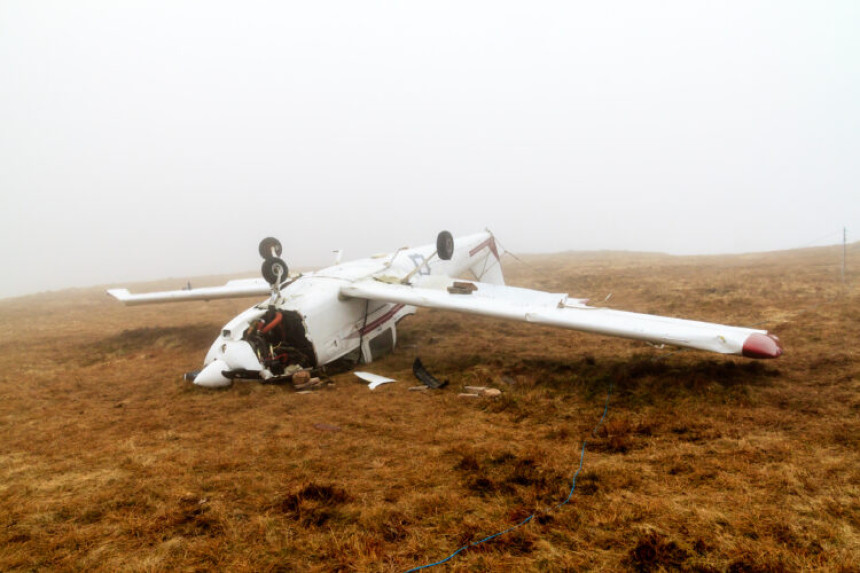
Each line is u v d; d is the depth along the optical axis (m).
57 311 20.80
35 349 12.86
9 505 4.62
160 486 4.96
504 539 3.76
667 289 16.30
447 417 6.89
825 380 7.16
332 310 9.50
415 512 4.25
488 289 10.88
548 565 3.43
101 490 4.92
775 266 19.66
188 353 11.86
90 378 9.88
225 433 6.55
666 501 4.22
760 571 3.24
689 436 5.74
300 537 3.94
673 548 3.54
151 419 7.25
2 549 3.88
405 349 11.45
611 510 4.11
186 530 4.11
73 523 4.29
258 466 5.43
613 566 3.38
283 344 9.33
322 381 8.86
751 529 3.73
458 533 3.88
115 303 22.39
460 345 11.48
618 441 5.70
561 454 5.41
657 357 9.27
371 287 9.84
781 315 11.32
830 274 15.70
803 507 4.00
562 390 7.85
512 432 6.22
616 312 8.47
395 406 7.45
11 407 8.05
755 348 6.75
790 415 6.10
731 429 5.84
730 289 15.05
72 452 6.05
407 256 12.98
